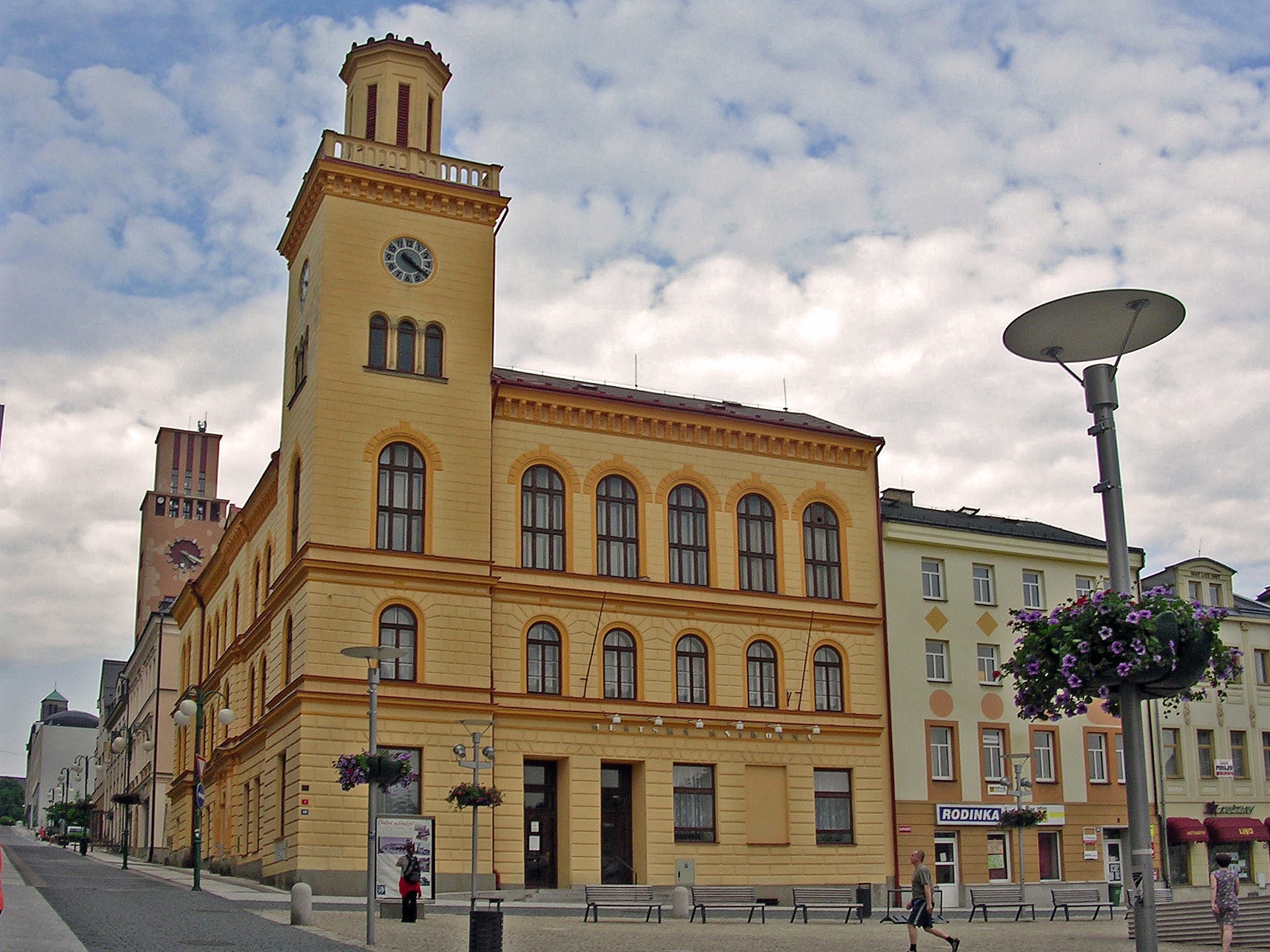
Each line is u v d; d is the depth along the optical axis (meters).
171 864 83.38
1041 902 53.75
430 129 56.56
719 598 55.12
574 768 50.84
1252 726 65.38
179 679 97.50
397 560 48.91
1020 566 62.12
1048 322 20.23
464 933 30.86
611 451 54.88
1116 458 20.03
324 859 45.25
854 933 34.22
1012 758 57.41
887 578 58.78
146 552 127.69
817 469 58.88
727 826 52.94
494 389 52.78
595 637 52.47
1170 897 52.09
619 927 35.00
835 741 55.72
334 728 46.53
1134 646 18.67
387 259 52.09
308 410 50.50
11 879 45.09
